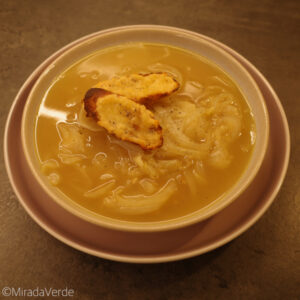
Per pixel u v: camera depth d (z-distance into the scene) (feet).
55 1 1.69
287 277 1.25
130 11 1.68
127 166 1.20
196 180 1.19
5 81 1.51
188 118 1.25
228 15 1.68
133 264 1.26
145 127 1.18
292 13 1.69
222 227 1.15
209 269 1.26
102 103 1.18
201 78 1.33
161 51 1.37
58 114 1.27
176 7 1.69
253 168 1.15
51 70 1.29
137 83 1.25
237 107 1.28
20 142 1.24
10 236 1.29
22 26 1.63
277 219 1.32
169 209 1.16
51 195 1.11
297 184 1.36
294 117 1.46
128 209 1.16
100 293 1.23
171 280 1.25
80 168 1.20
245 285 1.24
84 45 1.34
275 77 1.54
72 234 1.14
